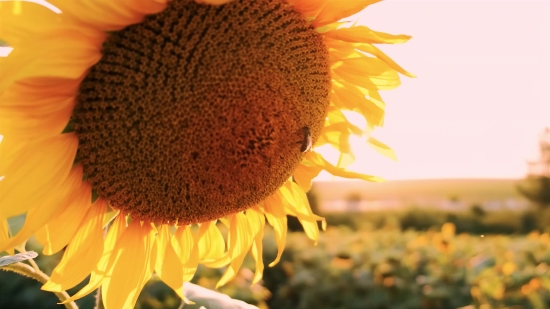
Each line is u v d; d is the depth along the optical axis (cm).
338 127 48
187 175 40
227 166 41
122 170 39
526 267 165
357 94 46
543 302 145
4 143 35
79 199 40
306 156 49
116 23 35
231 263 48
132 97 37
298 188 49
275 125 41
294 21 41
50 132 36
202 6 38
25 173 35
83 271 40
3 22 32
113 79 37
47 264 116
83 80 37
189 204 41
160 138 38
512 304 147
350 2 41
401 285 173
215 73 38
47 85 35
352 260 192
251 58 39
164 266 44
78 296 40
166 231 45
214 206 42
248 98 39
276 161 43
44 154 36
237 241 47
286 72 41
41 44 32
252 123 40
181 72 38
